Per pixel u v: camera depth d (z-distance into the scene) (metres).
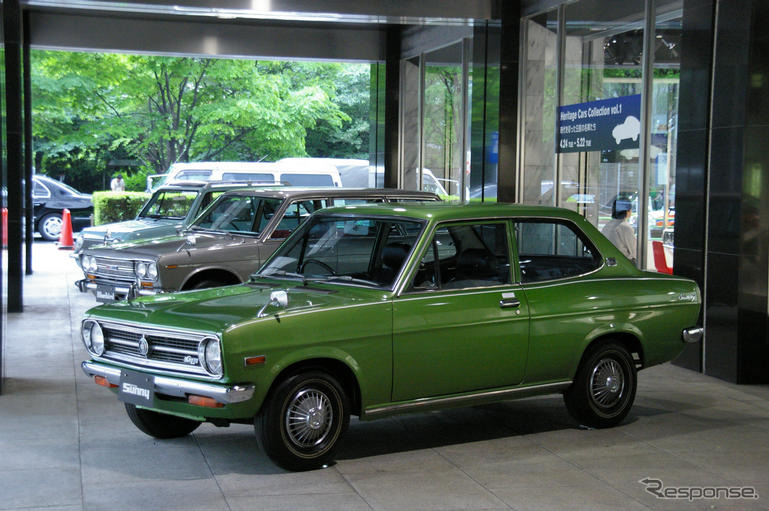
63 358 10.26
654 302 7.59
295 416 6.16
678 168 10.10
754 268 9.34
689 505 5.67
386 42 19.78
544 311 7.04
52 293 15.83
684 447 7.00
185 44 18.86
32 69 31.31
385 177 20.03
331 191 11.45
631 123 11.66
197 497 5.70
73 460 6.48
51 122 34.53
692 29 9.86
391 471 6.28
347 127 41.03
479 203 7.41
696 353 9.98
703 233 9.81
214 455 6.62
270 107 34.97
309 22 19.05
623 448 6.94
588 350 7.39
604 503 5.68
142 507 5.52
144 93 34.78
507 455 6.71
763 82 9.21
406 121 19.66
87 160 40.03
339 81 40.94
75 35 18.33
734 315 9.41
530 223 7.25
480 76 14.86
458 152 17.28
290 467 6.19
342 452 6.75
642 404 8.45
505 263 7.04
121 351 6.59
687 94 9.96
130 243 11.43
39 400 8.28
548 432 7.38
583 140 12.87
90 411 7.90
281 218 11.14
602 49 12.40
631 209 11.68
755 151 9.27
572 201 13.16
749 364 9.39
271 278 7.27
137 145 36.88
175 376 6.12
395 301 6.48
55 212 27.44
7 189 13.75
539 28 13.98
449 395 6.77
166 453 6.66
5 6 14.13
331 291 6.73
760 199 9.30
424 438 7.16
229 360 5.83
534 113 14.18
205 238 11.16
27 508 5.50
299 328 6.08
